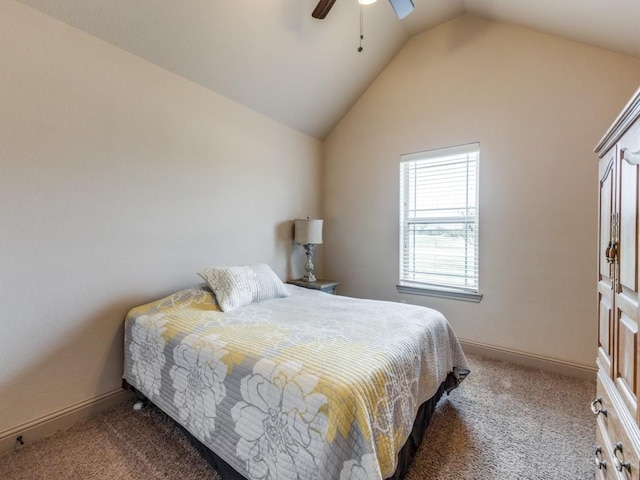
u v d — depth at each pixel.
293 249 3.41
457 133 2.81
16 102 1.57
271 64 2.58
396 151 3.19
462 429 1.75
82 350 1.85
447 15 2.77
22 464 1.50
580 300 2.34
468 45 2.74
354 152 3.49
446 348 1.96
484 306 2.73
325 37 2.60
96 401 1.91
